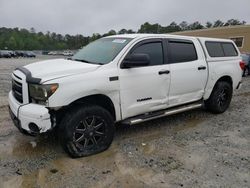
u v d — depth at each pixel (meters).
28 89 3.88
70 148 3.93
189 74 5.38
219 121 6.00
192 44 5.63
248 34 28.58
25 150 4.28
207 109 6.64
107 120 4.21
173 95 5.19
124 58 4.42
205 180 3.51
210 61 5.93
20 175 3.54
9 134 4.92
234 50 6.78
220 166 3.89
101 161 3.96
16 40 115.75
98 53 4.75
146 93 4.70
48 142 4.59
